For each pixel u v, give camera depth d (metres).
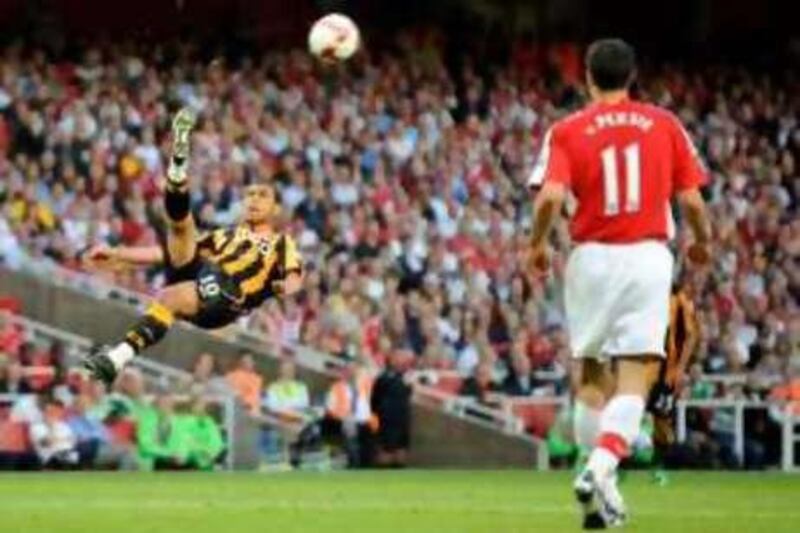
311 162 87.69
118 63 88.69
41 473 66.94
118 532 36.62
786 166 99.25
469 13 103.06
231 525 38.31
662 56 109.44
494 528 37.25
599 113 33.09
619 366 33.16
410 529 37.06
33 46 94.44
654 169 32.94
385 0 102.81
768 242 94.12
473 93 95.50
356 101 91.94
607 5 108.19
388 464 75.25
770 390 80.06
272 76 92.12
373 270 82.19
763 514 42.53
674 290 56.09
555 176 32.78
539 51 101.44
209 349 76.81
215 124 87.06
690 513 42.88
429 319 80.56
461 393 78.31
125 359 45.03
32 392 71.12
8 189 79.81
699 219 33.38
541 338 81.62
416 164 90.06
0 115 82.75
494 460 76.81
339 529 37.19
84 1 99.50
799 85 104.88
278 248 46.75
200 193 83.31
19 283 76.81
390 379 74.94
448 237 86.38
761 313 87.69
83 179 81.94
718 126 100.19
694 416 77.25
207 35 99.25
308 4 103.31
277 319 78.06
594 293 33.00
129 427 71.31
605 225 32.94
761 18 110.44
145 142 84.38
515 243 87.50
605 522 32.91
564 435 76.38
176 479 61.56
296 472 69.12
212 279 46.03
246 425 73.88
